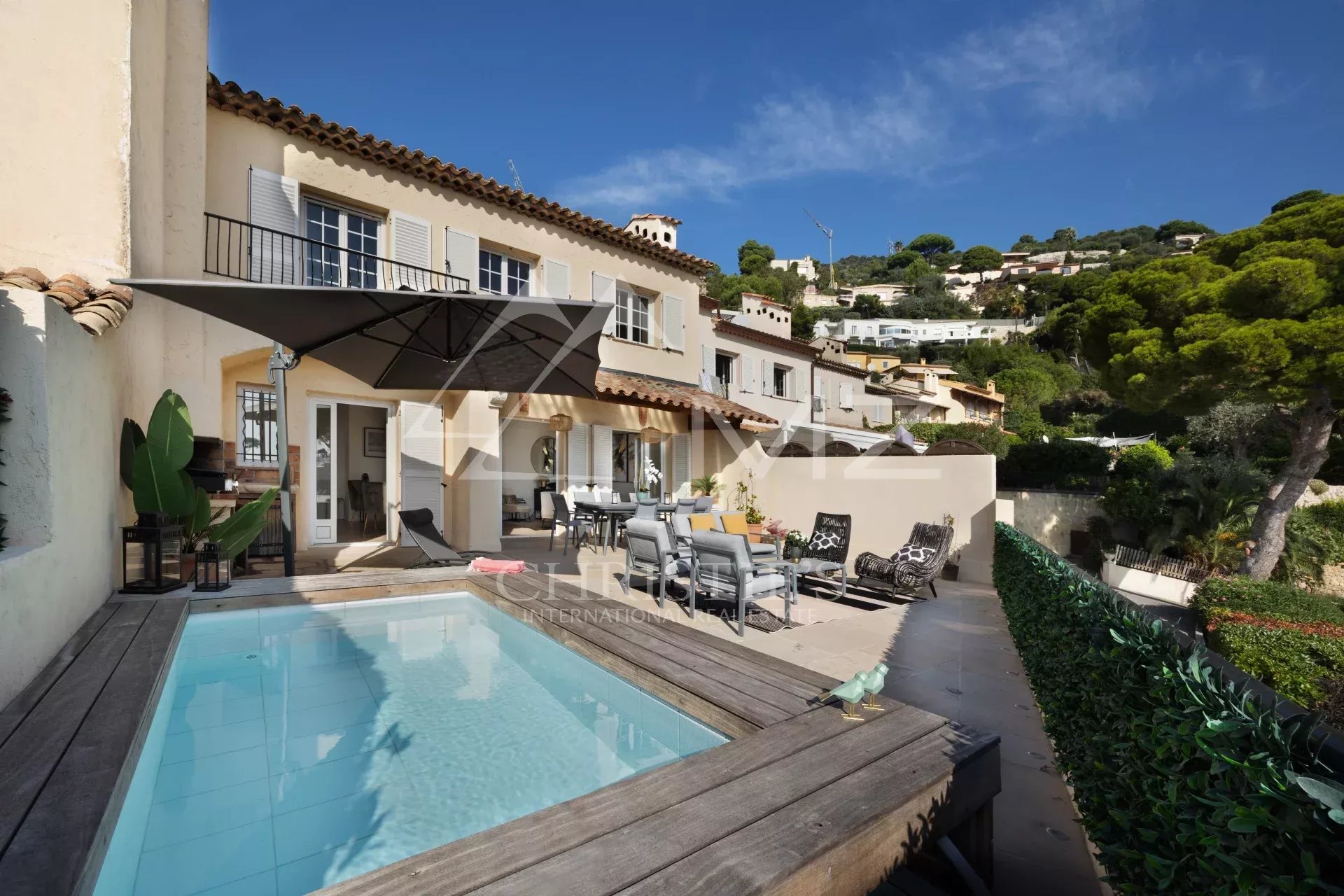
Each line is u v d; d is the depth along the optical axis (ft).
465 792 11.06
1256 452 65.41
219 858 9.00
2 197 19.39
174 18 26.40
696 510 40.60
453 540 38.11
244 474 31.68
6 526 12.71
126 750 9.29
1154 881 6.11
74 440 14.98
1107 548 53.06
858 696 11.04
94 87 20.52
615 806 8.01
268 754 12.39
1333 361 32.04
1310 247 34.71
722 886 6.37
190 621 18.95
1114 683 8.35
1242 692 5.78
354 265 35.37
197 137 27.17
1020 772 12.68
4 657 10.78
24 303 13.07
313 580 22.99
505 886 6.33
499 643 20.03
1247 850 4.51
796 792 8.45
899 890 8.83
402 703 15.11
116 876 8.34
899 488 38.93
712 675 13.57
